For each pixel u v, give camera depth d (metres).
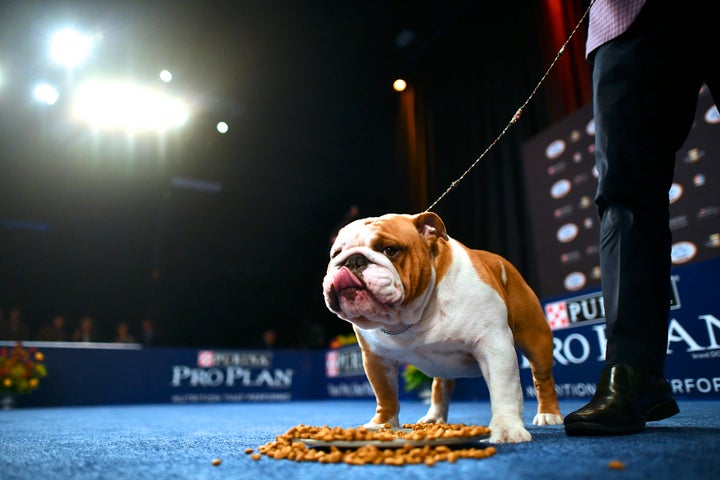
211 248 15.21
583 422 1.54
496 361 1.71
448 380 2.60
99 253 14.46
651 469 1.01
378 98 11.19
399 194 10.43
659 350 1.68
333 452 1.31
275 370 9.74
